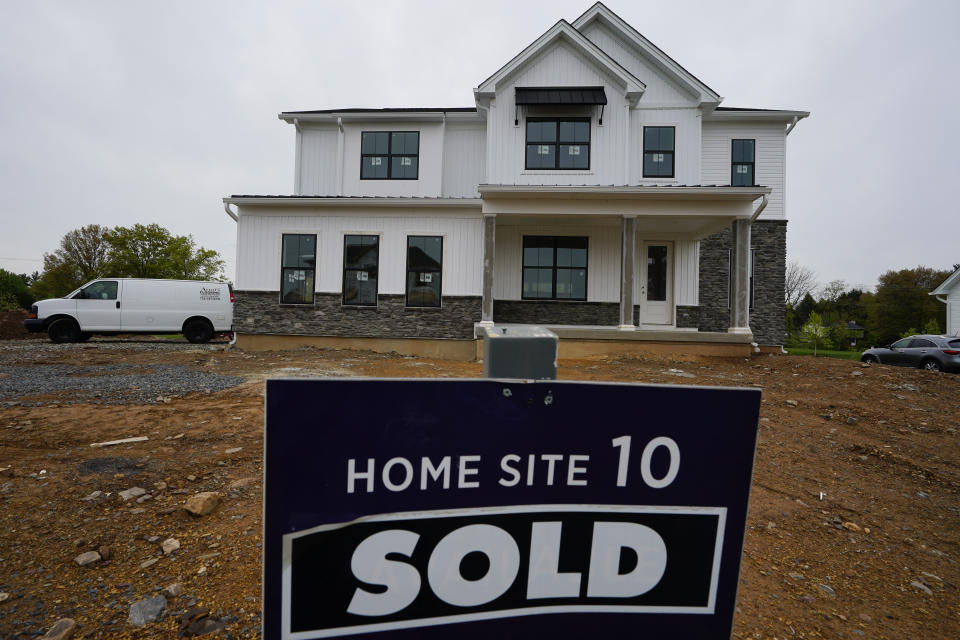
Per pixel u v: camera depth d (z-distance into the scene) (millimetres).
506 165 13672
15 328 21484
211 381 7762
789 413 6645
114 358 10633
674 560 1441
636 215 11461
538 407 1385
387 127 15297
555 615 1415
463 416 1348
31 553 2746
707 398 1430
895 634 2385
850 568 2982
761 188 10875
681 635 1450
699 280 14961
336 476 1278
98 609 2295
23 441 4566
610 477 1414
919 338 15492
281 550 1252
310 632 1278
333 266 13055
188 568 2637
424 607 1348
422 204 12711
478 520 1368
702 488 1438
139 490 3551
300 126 15688
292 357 11281
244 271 13109
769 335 15023
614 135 13547
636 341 11398
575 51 13703
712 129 15375
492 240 11734
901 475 4645
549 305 13719
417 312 12945
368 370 9414
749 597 2613
